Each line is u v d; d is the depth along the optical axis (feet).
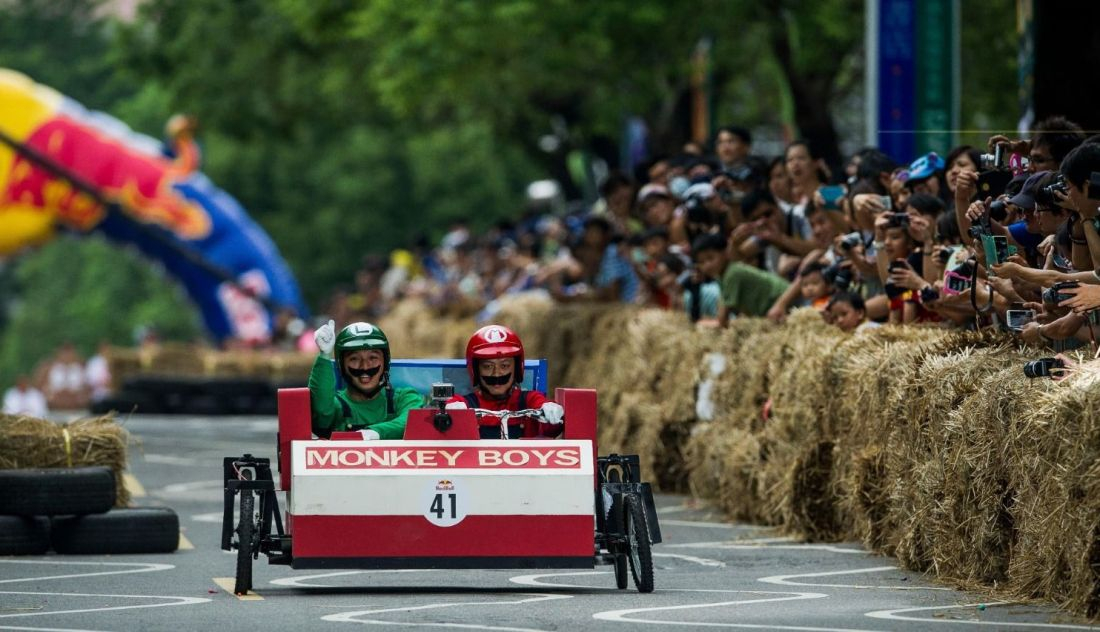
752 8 280.51
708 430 166.09
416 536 104.22
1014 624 91.61
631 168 369.91
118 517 133.08
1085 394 92.27
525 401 112.68
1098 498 91.09
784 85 290.56
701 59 307.99
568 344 216.13
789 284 169.37
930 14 184.34
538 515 104.99
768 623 93.30
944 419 111.04
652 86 324.60
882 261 138.31
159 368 385.29
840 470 133.39
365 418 111.55
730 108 368.48
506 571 121.39
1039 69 164.25
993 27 312.09
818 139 290.97
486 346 111.34
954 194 133.18
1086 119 163.22
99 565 126.00
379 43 324.39
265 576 119.03
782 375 146.41
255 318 442.50
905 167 149.69
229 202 442.50
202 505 172.14
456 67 307.37
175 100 465.47
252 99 458.91
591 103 375.66
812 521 136.46
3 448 136.77
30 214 426.10
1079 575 92.99
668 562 125.49
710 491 164.14
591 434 107.55
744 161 183.42
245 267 440.86
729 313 169.89
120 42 473.26
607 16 288.51
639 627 92.02
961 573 109.40
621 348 197.88
